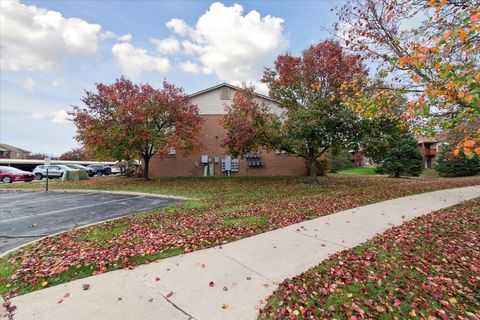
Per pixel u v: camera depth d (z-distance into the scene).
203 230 5.39
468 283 2.97
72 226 6.28
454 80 2.76
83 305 2.69
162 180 17.31
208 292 2.91
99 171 29.42
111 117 15.38
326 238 4.66
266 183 14.98
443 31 3.67
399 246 4.16
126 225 6.12
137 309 2.59
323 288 2.94
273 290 2.93
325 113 10.96
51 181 18.62
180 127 15.98
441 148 24.25
